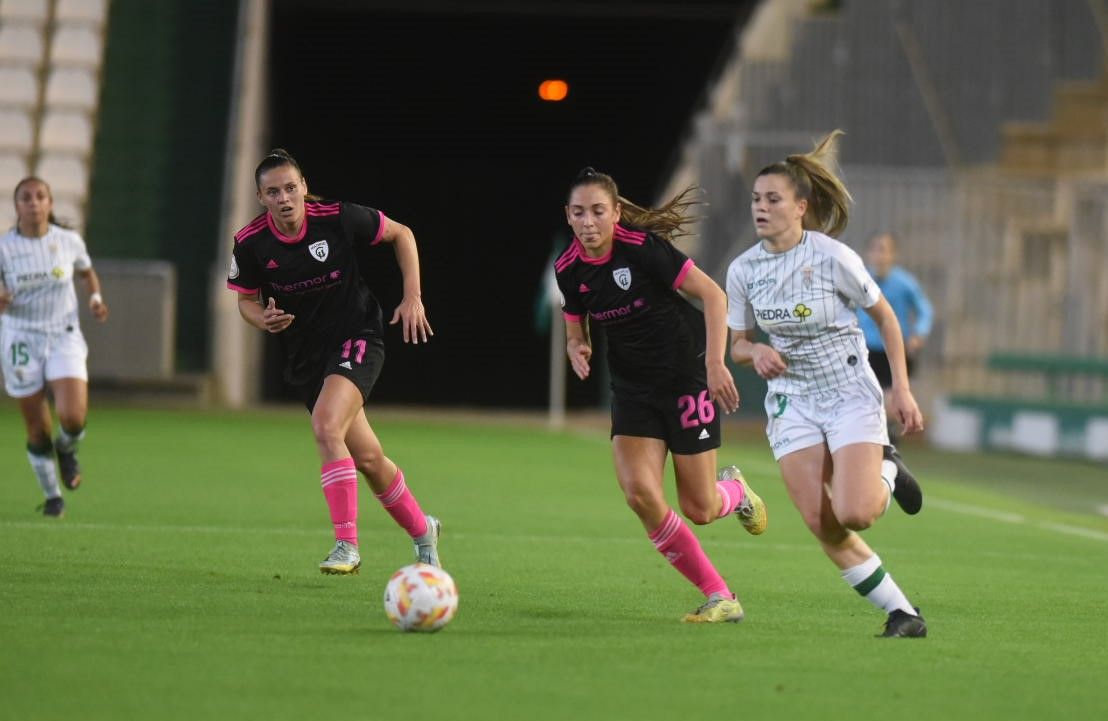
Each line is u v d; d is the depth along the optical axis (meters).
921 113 91.19
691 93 108.75
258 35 94.69
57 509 35.81
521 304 109.75
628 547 34.34
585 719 17.12
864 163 90.25
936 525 41.62
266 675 18.88
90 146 90.31
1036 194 83.50
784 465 23.38
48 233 34.91
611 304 23.61
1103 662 21.84
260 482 45.91
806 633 23.44
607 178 23.39
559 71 108.75
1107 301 82.12
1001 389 83.06
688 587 28.38
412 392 107.31
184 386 80.69
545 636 22.38
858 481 22.39
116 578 26.72
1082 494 54.34
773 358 22.41
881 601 23.41
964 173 88.38
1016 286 83.31
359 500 42.09
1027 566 33.78
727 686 19.11
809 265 22.83
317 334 27.50
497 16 105.38
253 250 26.83
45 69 92.25
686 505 24.62
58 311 35.16
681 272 23.31
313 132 109.81
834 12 95.38
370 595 25.70
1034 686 19.81
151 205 89.56
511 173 111.00
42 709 16.89
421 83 108.75
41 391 35.25
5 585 25.42
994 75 92.38
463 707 17.48
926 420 82.25
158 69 93.81
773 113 90.31
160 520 36.03
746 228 82.88
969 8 92.69
